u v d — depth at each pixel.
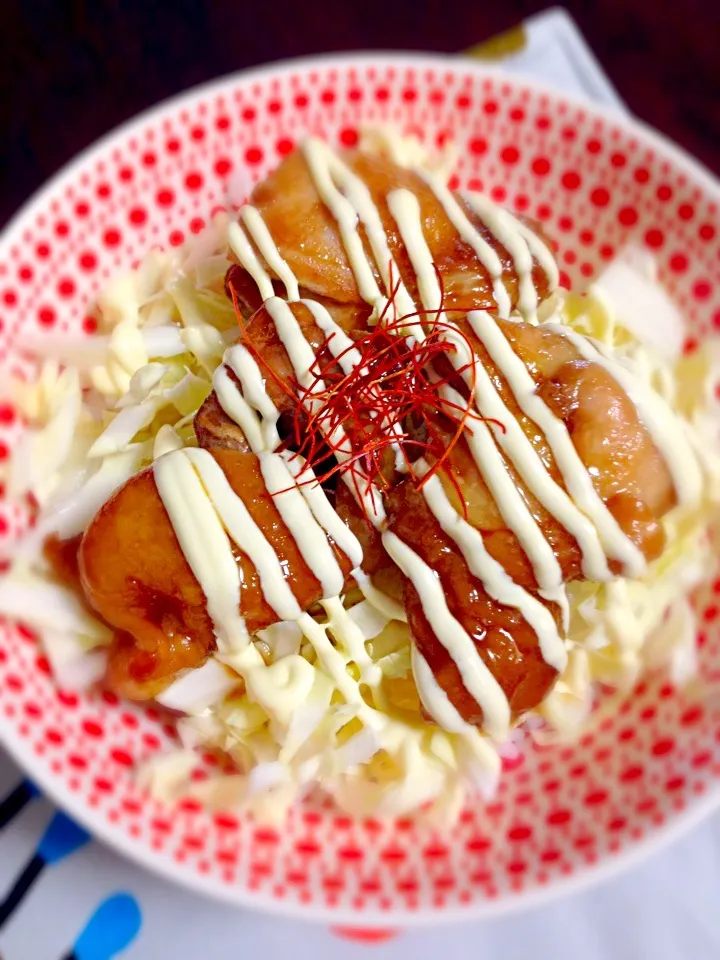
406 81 0.31
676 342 0.31
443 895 0.24
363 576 0.26
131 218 0.30
